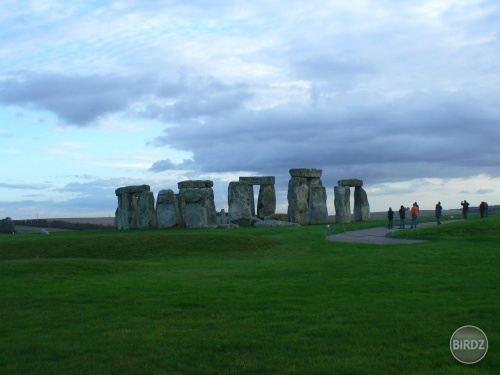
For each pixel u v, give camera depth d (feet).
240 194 191.11
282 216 202.90
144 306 53.52
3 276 73.56
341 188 184.44
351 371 34.76
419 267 73.05
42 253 114.62
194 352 39.34
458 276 65.57
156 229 177.99
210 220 193.06
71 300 57.11
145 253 110.32
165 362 37.58
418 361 36.35
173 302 54.70
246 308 51.60
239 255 105.50
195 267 86.22
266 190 208.44
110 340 42.73
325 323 45.39
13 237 154.40
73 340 43.29
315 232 136.87
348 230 148.25
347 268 74.54
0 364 38.42
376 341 40.50
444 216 194.90
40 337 44.24
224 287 62.59
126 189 199.52
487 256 81.87
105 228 264.11
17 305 55.67
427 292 56.80
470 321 44.50
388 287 59.41
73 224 285.84
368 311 48.78
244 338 41.98
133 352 39.83
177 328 45.55
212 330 44.57
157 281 68.95
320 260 86.84
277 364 36.52
